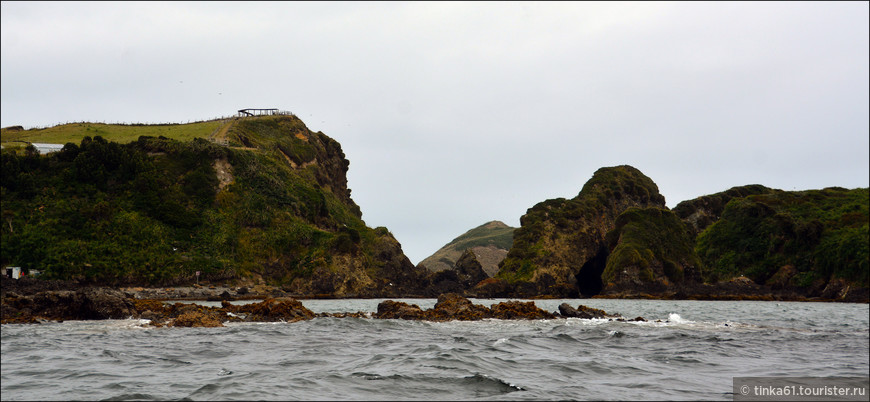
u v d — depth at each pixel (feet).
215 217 480.64
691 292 538.88
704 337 129.18
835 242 536.42
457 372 76.79
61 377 73.46
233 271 443.73
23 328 139.44
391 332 132.26
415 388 67.15
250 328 138.21
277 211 514.27
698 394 66.95
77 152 481.05
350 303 364.79
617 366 85.46
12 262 390.63
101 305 165.27
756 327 162.20
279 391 64.64
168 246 439.22
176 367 81.15
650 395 65.62
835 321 210.18
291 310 165.48
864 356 102.37
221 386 67.00
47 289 329.72
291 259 485.56
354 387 67.36
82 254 402.93
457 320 165.78
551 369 81.97
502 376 75.72
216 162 520.01
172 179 491.72
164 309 169.07
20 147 495.41
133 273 407.64
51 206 435.94
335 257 482.28
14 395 63.41
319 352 97.30
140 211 458.91
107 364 83.82
